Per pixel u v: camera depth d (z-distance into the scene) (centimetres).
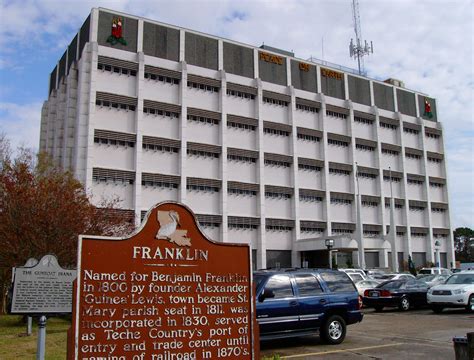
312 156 5878
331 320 1277
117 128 4609
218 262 621
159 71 4888
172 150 4872
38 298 812
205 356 591
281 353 1159
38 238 1869
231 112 5344
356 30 7050
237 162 5284
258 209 5284
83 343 540
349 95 6406
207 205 4988
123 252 578
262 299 1173
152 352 568
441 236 7056
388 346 1245
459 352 664
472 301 2075
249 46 5625
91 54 4531
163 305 584
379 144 6456
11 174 2072
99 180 4422
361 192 6216
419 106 7244
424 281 2556
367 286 2755
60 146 4900
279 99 5703
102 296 559
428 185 6975
